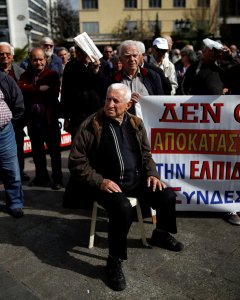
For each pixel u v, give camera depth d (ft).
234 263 10.05
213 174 12.49
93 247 10.97
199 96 11.89
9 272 9.73
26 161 20.22
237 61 15.10
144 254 10.50
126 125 10.28
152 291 8.93
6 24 230.68
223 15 144.05
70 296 8.78
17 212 13.07
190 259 10.25
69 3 158.92
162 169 12.53
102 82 13.23
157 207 10.34
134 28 149.48
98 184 9.70
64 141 22.36
